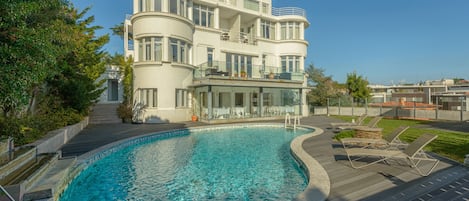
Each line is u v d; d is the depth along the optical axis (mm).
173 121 18719
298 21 26609
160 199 5234
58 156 6668
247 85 20109
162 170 7316
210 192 5602
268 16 25578
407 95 47781
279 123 17984
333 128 14688
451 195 4477
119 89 27891
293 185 6008
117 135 12031
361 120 13422
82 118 14977
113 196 5430
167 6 18359
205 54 21625
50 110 12008
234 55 23812
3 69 3906
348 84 35969
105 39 20312
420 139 6016
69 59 12906
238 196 5340
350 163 6648
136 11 19109
